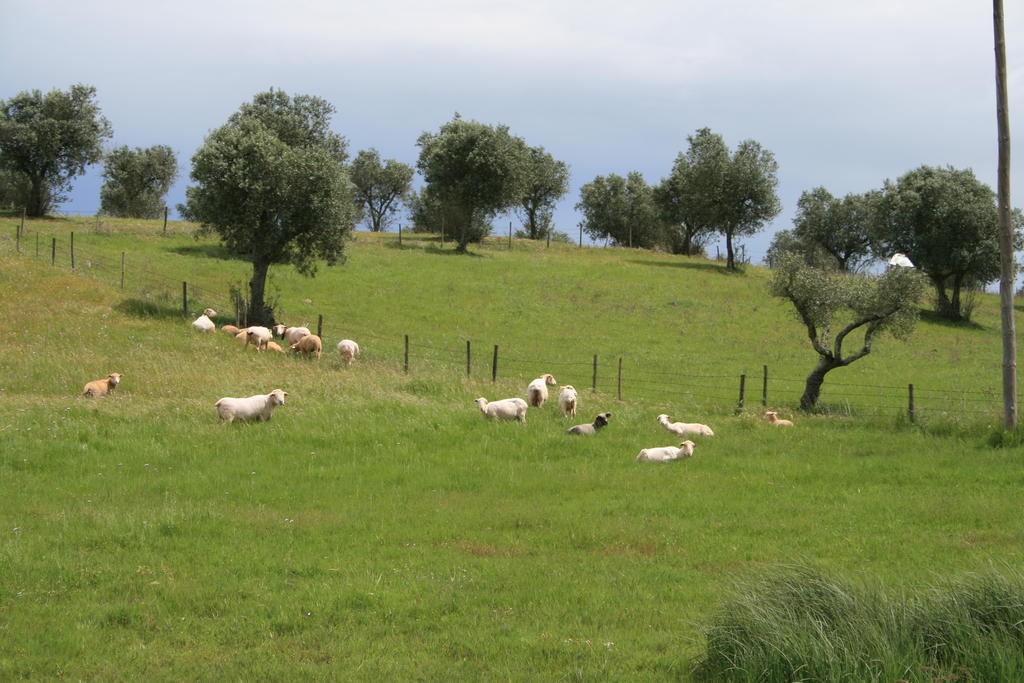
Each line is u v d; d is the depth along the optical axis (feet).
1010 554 33.63
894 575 30.86
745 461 56.65
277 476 50.62
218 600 29.04
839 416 88.63
